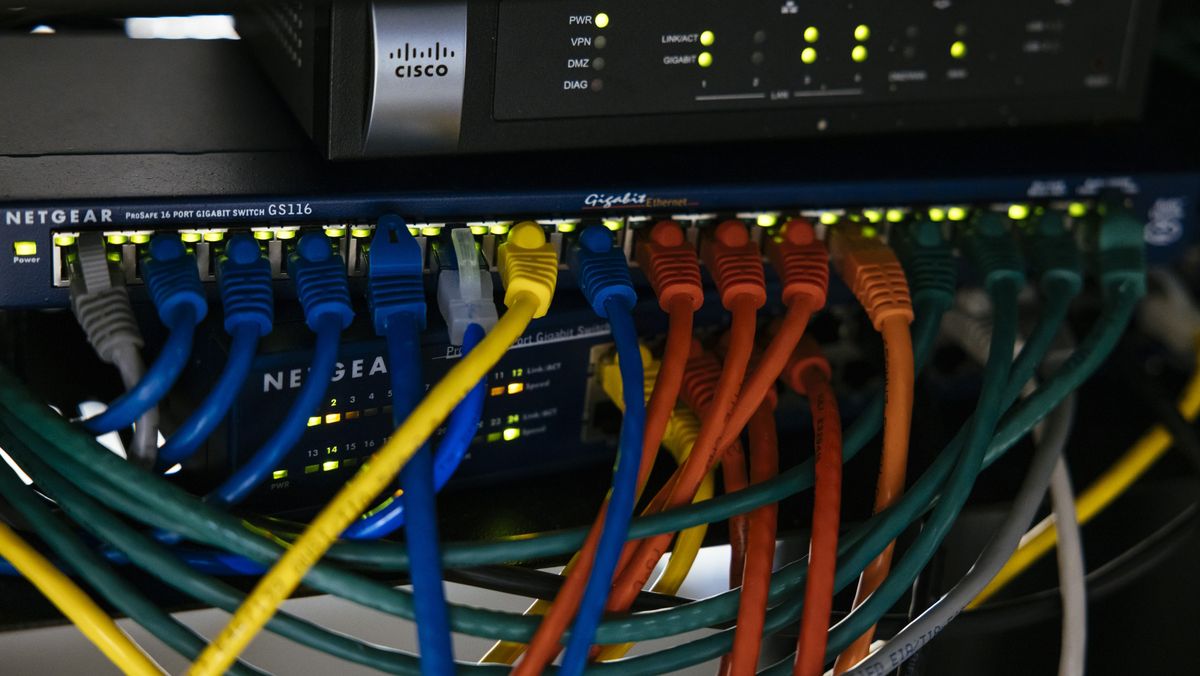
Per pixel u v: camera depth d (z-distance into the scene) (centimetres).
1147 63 73
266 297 58
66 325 70
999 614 63
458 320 60
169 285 57
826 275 65
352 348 60
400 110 61
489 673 54
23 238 57
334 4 58
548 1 61
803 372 66
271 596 50
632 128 65
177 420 66
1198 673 79
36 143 63
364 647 54
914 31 68
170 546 57
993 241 69
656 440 59
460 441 57
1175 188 73
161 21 84
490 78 62
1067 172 71
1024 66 71
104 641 51
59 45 75
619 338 60
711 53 65
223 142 65
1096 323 68
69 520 58
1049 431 64
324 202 60
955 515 58
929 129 71
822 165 68
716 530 65
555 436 68
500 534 64
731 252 65
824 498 57
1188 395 76
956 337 74
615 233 66
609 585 53
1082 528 75
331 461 63
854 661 59
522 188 63
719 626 64
